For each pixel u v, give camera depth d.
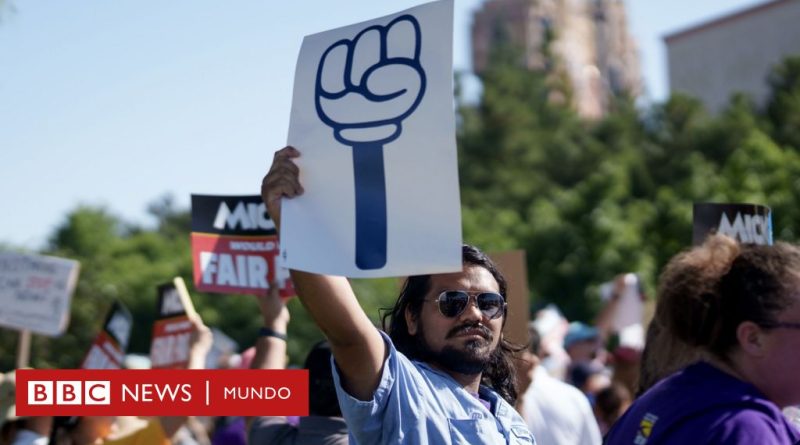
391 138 2.65
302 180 2.73
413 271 2.57
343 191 2.67
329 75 2.79
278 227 2.72
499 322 3.04
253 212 4.80
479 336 2.97
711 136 44.53
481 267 3.07
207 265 4.81
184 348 5.54
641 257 33.88
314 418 3.96
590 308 35.62
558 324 8.52
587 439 5.09
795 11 53.66
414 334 3.07
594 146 52.72
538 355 6.44
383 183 2.64
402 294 3.11
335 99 2.75
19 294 8.12
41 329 8.02
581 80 122.69
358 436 2.77
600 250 35.66
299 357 30.12
